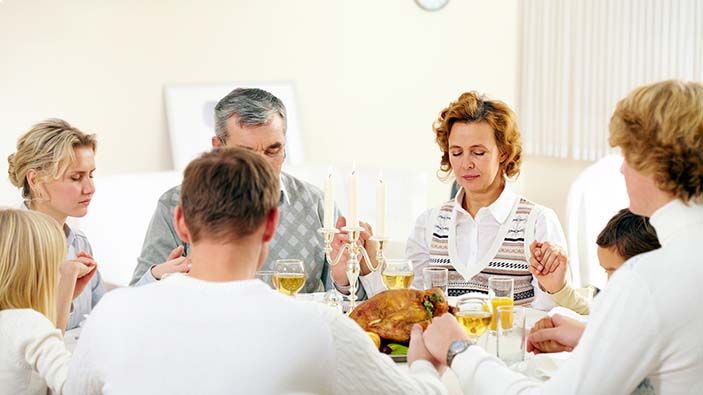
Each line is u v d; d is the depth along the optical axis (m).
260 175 1.58
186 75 5.89
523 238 2.85
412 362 1.92
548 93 6.98
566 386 1.63
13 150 5.35
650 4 6.23
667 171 1.58
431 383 1.75
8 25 5.30
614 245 2.05
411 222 5.71
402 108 6.63
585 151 6.76
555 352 2.20
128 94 5.71
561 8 6.83
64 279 2.42
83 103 5.57
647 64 6.28
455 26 6.73
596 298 1.66
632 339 1.56
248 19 6.06
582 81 6.74
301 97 6.28
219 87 5.98
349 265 2.48
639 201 1.66
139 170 5.78
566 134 6.89
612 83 6.53
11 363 2.02
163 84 5.82
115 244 4.83
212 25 5.95
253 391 1.52
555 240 2.85
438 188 6.79
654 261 1.57
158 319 1.54
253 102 2.70
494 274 2.86
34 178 2.81
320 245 2.98
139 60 5.73
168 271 2.44
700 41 5.91
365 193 5.90
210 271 1.57
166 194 2.83
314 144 6.36
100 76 5.61
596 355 1.59
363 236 2.69
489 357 1.84
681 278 1.55
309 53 6.29
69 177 2.82
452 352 1.88
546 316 2.41
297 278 2.37
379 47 6.51
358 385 1.60
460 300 2.19
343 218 2.72
